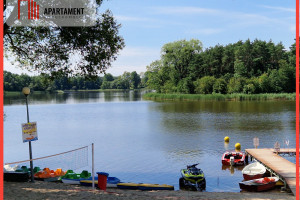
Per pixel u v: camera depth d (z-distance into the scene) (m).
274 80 113.50
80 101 106.75
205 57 136.38
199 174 20.86
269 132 39.59
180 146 32.62
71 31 18.20
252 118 52.56
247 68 128.88
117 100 110.44
